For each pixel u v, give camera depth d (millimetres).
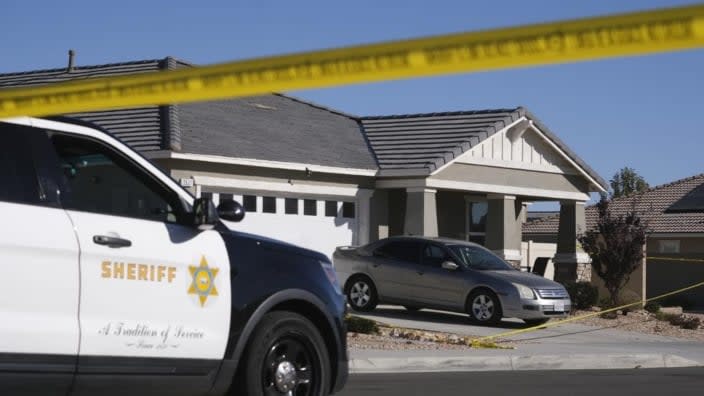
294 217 24406
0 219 6371
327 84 3508
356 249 22547
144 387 7145
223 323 7570
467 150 25828
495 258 21984
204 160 22109
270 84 3609
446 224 28375
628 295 25766
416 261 21734
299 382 8062
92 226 6871
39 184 6676
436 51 3258
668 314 24906
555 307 20828
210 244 7590
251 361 7715
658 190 47781
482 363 15234
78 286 6711
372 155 26625
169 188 7535
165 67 26562
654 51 2971
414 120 28016
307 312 8242
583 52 3055
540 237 47781
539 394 11703
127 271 7004
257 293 7762
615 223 26188
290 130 26250
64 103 4141
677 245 43281
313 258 8320
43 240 6547
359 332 17469
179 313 7305
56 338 6551
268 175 23656
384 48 3361
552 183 28547
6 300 6340
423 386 12141
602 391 12195
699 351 18703
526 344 18219
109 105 4055
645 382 13422
